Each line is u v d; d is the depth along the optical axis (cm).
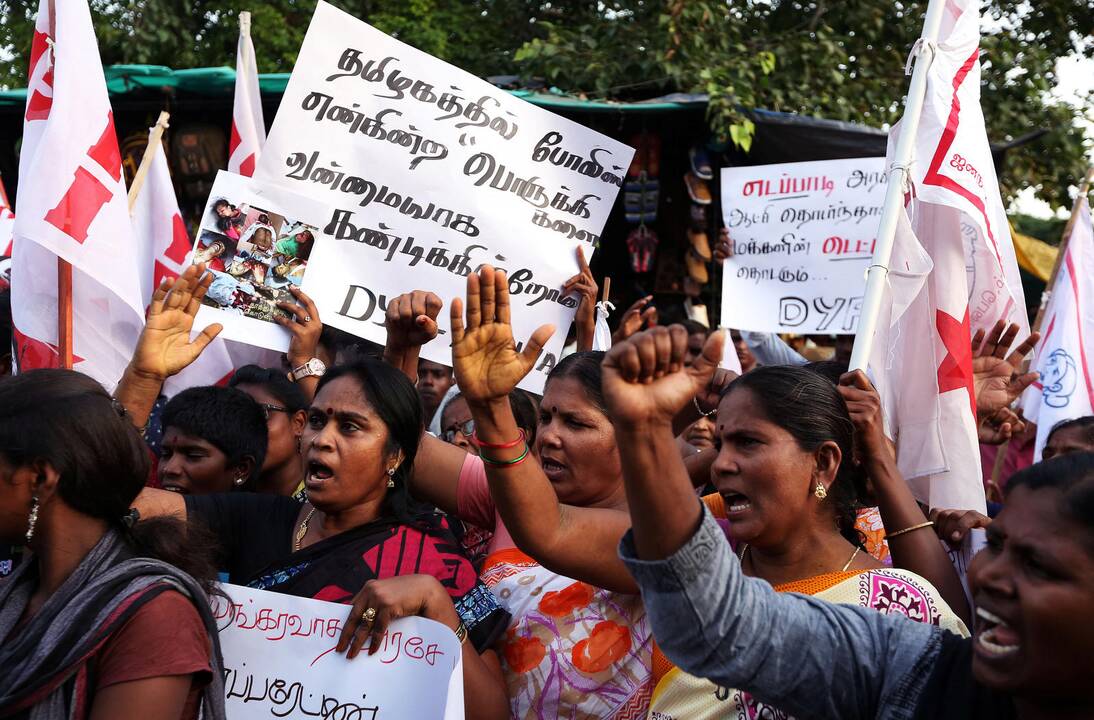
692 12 898
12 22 1111
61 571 201
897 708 166
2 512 197
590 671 251
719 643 163
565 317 397
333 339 498
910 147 329
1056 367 463
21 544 206
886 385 338
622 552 167
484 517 289
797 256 567
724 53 912
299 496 377
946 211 345
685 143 853
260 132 512
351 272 382
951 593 255
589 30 938
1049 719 150
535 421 377
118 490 204
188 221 808
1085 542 142
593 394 280
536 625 260
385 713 222
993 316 361
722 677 166
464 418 394
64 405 200
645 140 815
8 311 435
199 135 782
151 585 196
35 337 359
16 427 196
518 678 257
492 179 393
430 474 291
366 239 384
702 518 161
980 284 362
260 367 411
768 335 606
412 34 1041
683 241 865
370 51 388
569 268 399
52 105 348
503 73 1041
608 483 281
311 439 266
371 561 255
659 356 158
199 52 1069
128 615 191
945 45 350
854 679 169
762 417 230
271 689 226
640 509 161
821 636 170
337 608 228
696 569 160
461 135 392
